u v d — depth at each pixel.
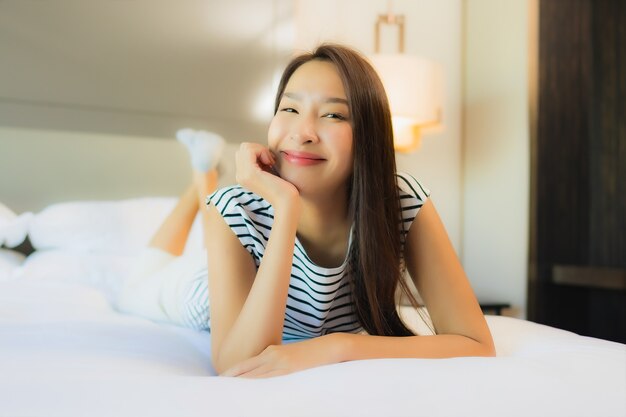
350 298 1.00
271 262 0.81
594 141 2.41
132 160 2.12
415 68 2.21
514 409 0.52
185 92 2.21
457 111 2.80
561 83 2.49
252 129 2.30
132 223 1.96
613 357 0.69
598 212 2.38
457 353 0.83
